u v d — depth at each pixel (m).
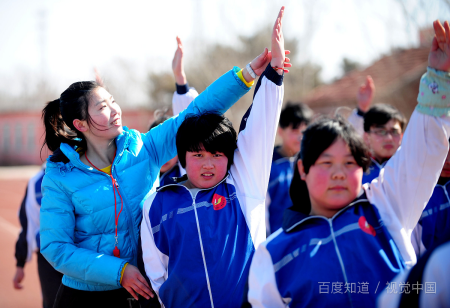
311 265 1.67
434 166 1.79
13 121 27.53
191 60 17.70
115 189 2.27
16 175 21.92
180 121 2.47
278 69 2.17
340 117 1.84
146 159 2.40
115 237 2.26
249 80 2.41
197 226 2.06
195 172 2.16
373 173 3.01
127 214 2.28
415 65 9.84
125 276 2.10
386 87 10.08
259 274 1.74
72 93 2.27
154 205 2.17
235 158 2.29
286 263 1.72
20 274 3.72
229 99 2.43
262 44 16.89
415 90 10.06
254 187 2.22
